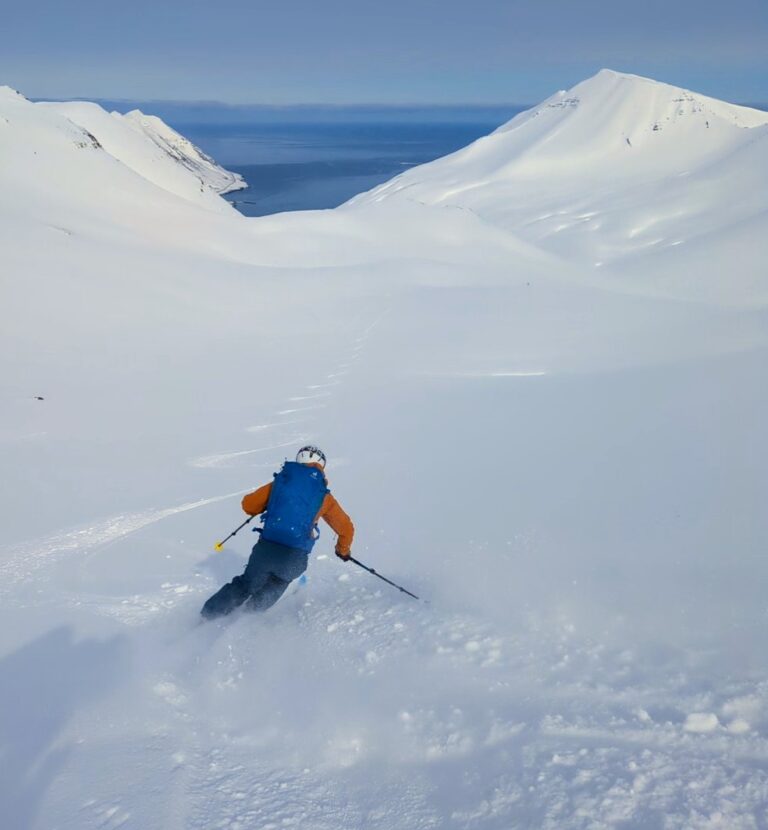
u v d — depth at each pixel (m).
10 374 13.91
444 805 2.87
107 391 13.30
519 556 6.00
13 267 20.86
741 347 16.62
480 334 19.22
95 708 3.73
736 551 5.62
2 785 3.05
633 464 8.89
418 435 10.82
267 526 5.18
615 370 15.17
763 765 2.81
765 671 3.47
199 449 10.10
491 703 3.52
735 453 8.95
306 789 3.06
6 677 4.08
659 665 3.68
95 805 2.90
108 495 8.19
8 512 7.59
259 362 16.23
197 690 3.98
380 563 6.33
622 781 2.76
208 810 2.90
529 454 9.66
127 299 21.05
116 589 5.70
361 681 3.93
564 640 4.13
